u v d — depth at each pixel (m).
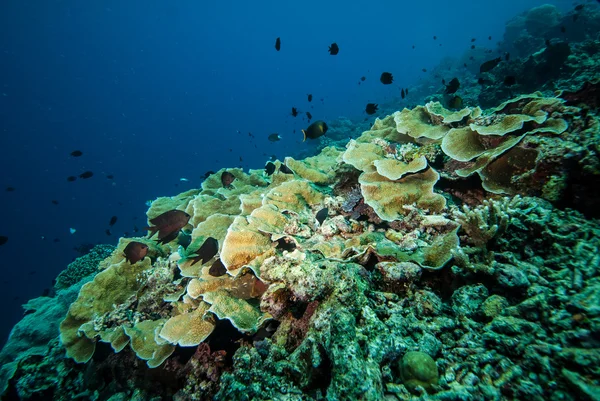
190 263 1.30
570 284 0.66
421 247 0.97
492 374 0.62
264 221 1.16
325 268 0.88
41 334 2.07
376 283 0.92
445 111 1.45
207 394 0.99
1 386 1.62
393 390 0.63
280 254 1.06
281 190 1.37
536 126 1.06
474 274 0.82
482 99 3.24
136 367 1.26
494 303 0.73
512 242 0.85
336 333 0.68
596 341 0.56
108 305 1.48
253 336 0.97
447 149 1.18
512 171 1.01
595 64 2.38
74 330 1.43
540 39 5.02
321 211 1.21
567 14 4.70
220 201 1.71
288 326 0.93
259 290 1.05
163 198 2.15
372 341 0.69
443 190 1.21
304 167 1.63
